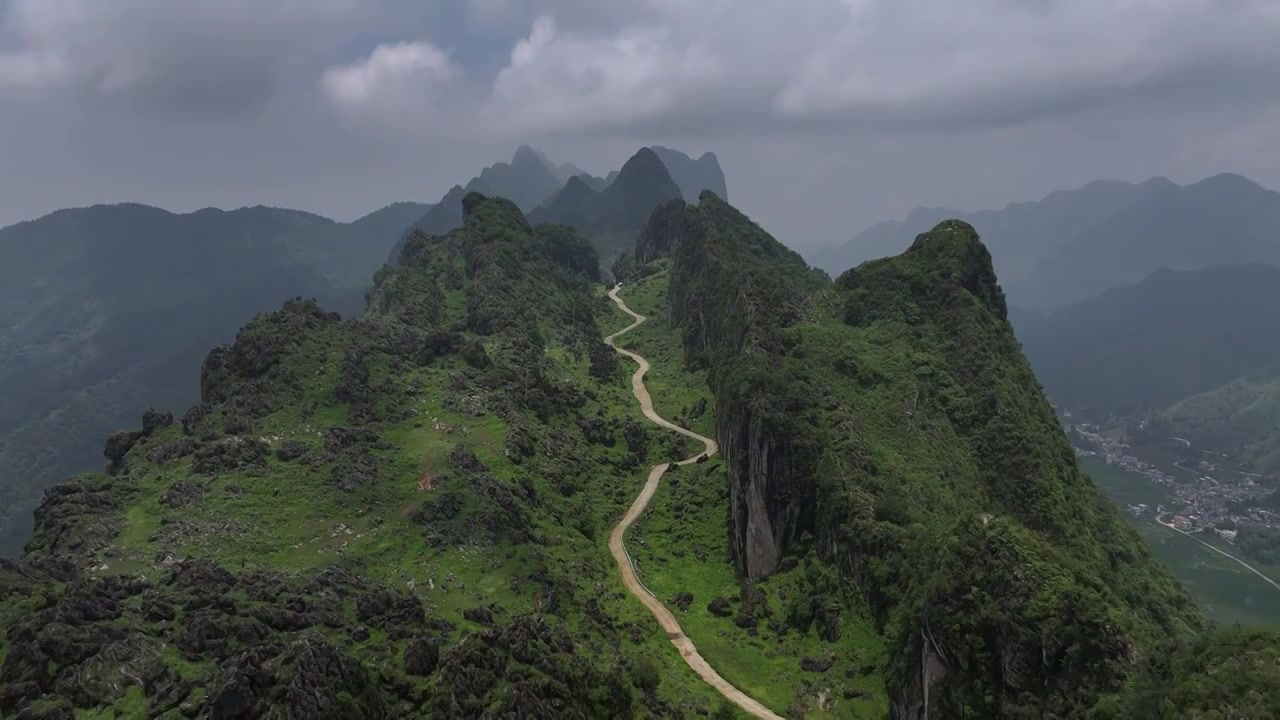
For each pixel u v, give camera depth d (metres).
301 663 68.38
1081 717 89.56
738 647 135.00
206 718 65.25
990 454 180.12
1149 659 88.62
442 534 133.62
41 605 82.44
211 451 146.38
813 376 189.50
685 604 146.38
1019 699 97.31
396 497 143.25
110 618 81.00
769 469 162.88
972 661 103.25
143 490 136.00
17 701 68.06
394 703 75.81
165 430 161.88
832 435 166.75
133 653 74.25
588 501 178.25
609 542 167.12
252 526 127.44
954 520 132.38
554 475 175.62
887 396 184.25
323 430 162.25
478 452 167.88
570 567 143.88
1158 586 178.00
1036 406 196.75
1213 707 75.31
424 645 82.75
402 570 122.38
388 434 168.38
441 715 73.56
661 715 100.38
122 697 69.94
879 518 143.75
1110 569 166.75
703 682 122.06
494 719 73.62
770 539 160.50
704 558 167.62
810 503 160.12
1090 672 92.50
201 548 118.25
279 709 65.12
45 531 122.62
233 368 181.88
